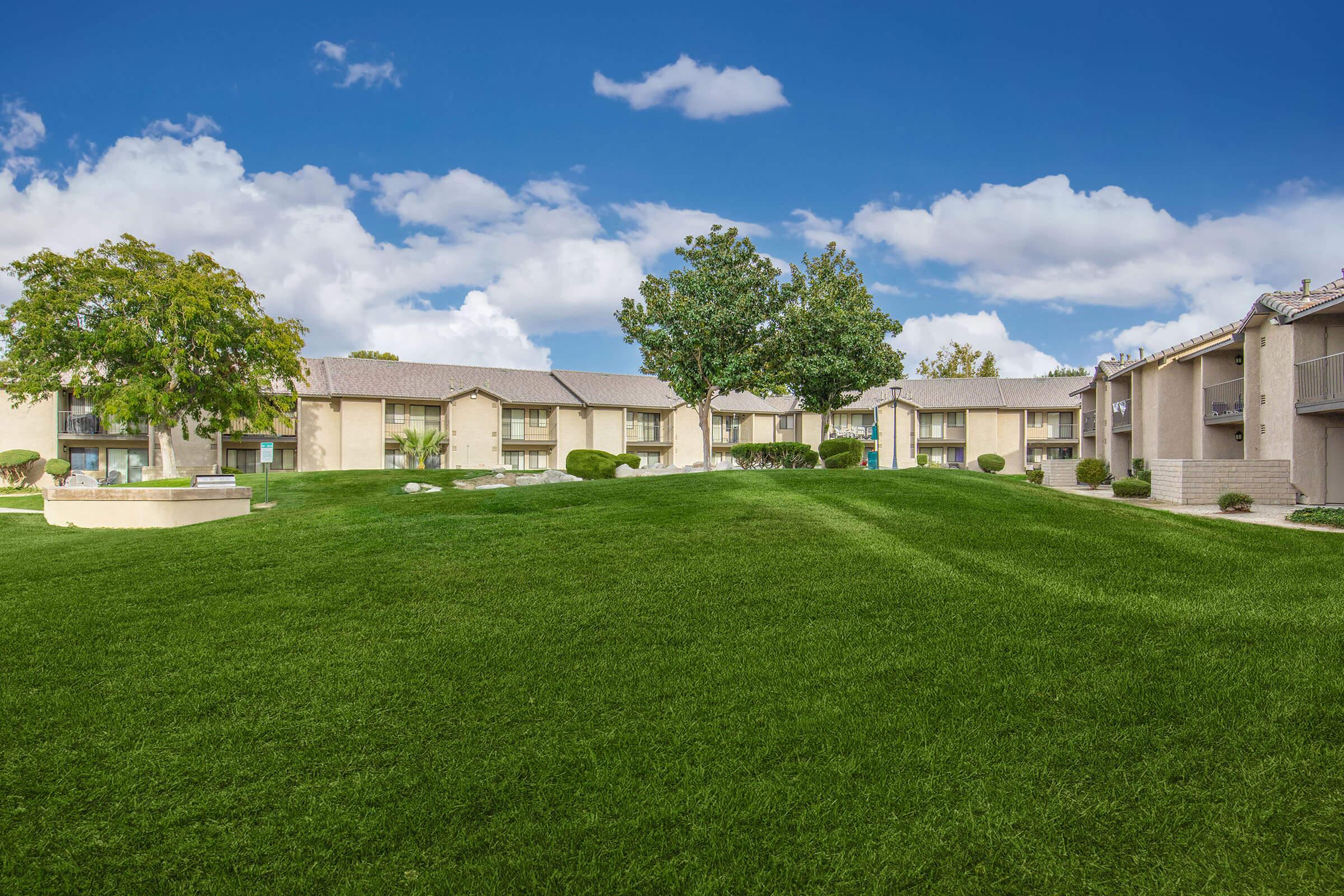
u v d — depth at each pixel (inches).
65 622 260.1
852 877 129.3
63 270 1086.4
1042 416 1934.1
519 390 1707.7
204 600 285.0
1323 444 749.3
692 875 130.6
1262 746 163.9
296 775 162.6
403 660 222.7
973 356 2691.9
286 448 1512.1
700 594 282.7
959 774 157.3
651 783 156.9
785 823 143.3
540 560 337.4
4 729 182.4
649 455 1889.8
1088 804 146.9
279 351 1190.9
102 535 471.5
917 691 196.1
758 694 196.7
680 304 902.4
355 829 144.0
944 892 126.3
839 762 162.6
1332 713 176.6
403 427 1562.5
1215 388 941.2
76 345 1065.5
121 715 189.2
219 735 178.9
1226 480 748.0
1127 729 173.2
